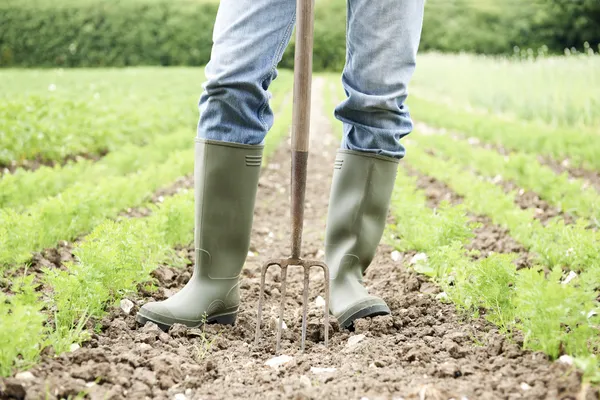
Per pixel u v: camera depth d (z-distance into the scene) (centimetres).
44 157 835
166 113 1293
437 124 1533
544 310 221
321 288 348
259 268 398
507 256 268
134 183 573
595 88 1221
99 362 224
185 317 268
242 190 264
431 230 372
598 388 191
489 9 4491
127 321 273
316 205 639
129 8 4391
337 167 283
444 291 311
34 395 192
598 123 1159
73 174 634
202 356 240
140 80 2602
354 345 251
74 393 198
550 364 217
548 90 1322
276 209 622
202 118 261
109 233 309
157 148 925
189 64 4456
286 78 3434
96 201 450
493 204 517
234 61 247
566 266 370
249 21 248
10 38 4297
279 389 212
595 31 4362
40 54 4334
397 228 456
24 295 246
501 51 4469
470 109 1816
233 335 271
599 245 349
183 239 430
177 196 456
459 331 259
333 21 4416
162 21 4425
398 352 238
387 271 377
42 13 4306
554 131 1075
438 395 192
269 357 246
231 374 225
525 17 4453
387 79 263
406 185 567
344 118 275
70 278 263
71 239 427
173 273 353
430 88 2439
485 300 270
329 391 201
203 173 262
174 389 211
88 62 4384
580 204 539
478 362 229
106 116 1052
